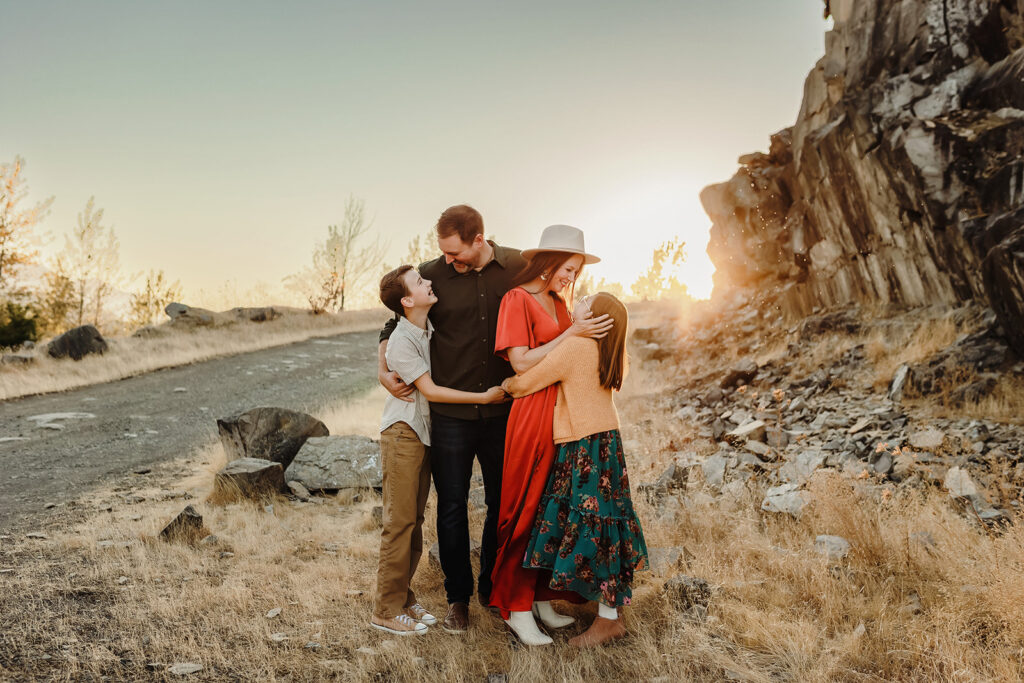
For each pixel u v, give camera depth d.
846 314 9.16
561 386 3.26
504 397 3.38
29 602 3.73
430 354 3.51
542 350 3.23
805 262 10.95
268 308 23.61
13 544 4.86
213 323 21.06
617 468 3.22
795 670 2.78
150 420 10.31
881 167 8.06
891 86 8.16
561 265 3.38
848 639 2.92
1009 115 7.12
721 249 13.65
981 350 6.32
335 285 31.12
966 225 7.01
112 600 3.77
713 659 2.92
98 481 6.91
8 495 6.43
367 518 5.16
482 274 3.50
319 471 6.23
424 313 3.42
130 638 3.29
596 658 3.02
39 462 7.80
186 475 7.12
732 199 13.12
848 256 9.53
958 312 7.36
